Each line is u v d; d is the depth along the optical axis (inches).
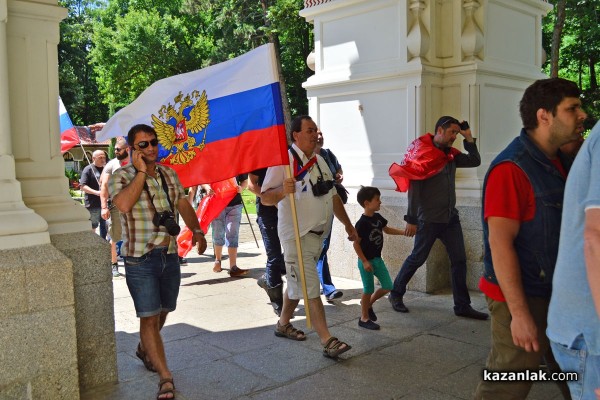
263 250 382.0
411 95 248.2
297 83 1294.3
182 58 1444.4
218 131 165.6
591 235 70.1
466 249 249.1
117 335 194.2
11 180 128.5
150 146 138.6
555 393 141.1
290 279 173.2
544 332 96.7
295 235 161.6
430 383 148.6
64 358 128.0
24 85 139.6
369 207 195.8
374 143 266.7
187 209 152.9
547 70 937.5
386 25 257.3
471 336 187.9
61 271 127.0
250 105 162.6
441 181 207.9
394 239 255.3
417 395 140.9
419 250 213.6
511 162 94.6
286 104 1032.2
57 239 140.0
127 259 140.5
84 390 143.2
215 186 280.4
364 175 269.1
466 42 247.3
